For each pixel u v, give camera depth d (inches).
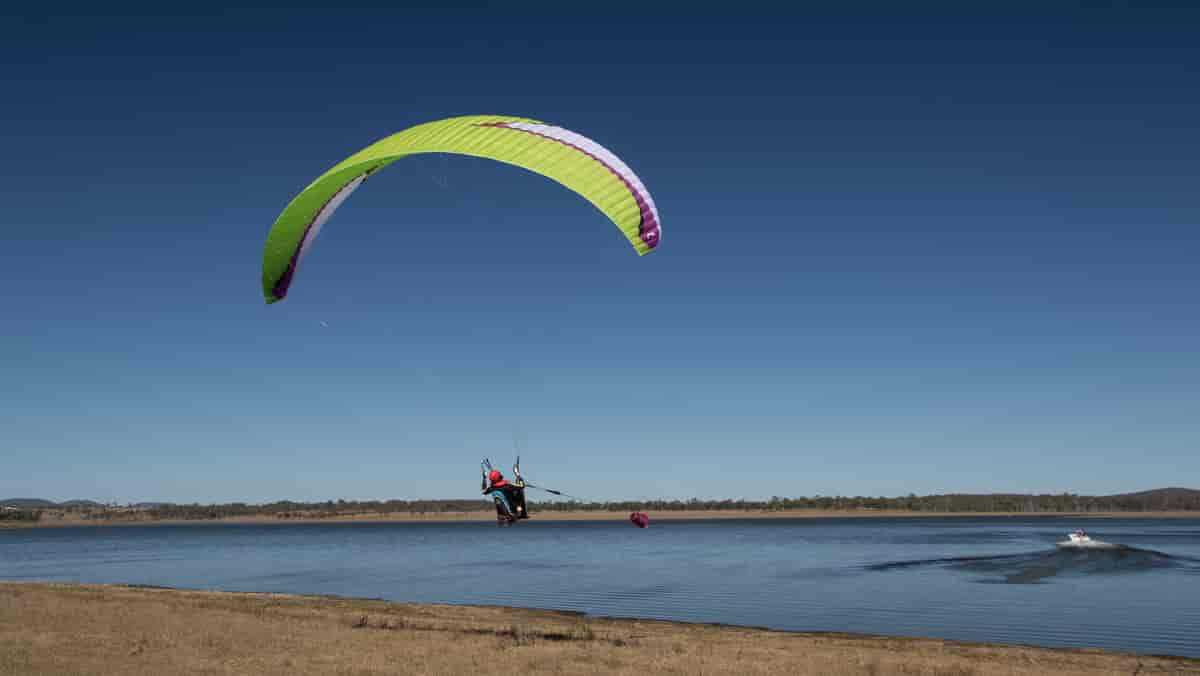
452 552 4972.9
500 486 725.3
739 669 879.7
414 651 915.4
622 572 3051.2
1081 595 2107.5
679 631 1330.0
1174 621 1637.6
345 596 2143.2
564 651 956.0
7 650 826.8
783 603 1961.1
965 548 4446.4
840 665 940.0
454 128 617.3
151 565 3651.6
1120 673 1007.0
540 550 5157.5
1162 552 3853.3
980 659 1073.5
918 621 1649.9
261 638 974.4
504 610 1604.3
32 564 3772.1
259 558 4315.9
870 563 3376.0
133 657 828.0
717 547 5211.6
